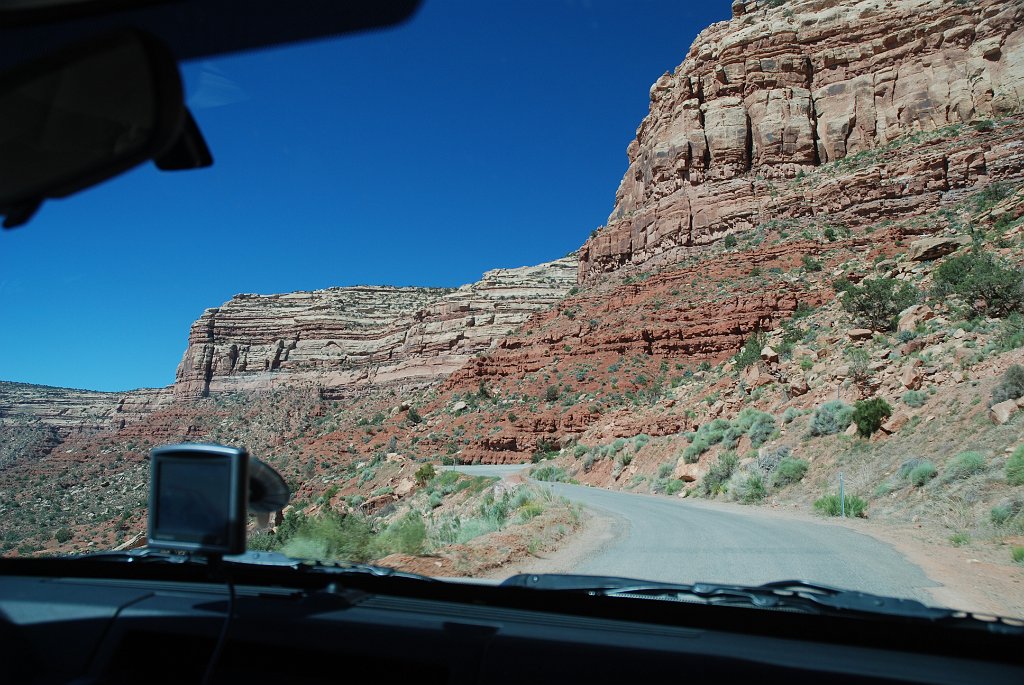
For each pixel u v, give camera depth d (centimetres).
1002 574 995
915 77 9544
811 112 10325
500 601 372
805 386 3406
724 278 8556
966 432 2016
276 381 18825
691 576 1010
